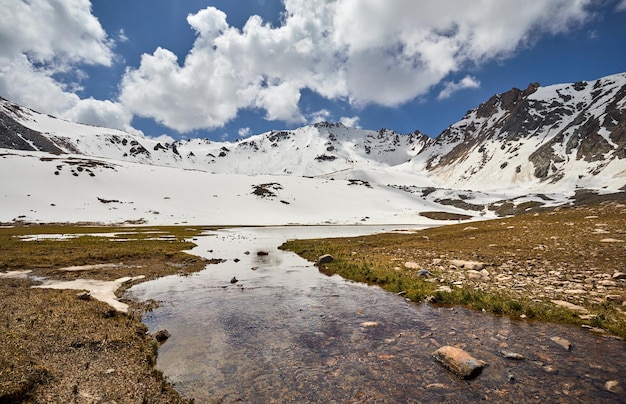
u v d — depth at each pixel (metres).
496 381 8.46
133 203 137.12
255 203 163.00
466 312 14.38
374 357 10.05
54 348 9.94
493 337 11.40
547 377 8.60
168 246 42.16
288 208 163.12
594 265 19.94
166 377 8.95
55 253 30.75
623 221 31.08
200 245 47.84
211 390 8.25
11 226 94.19
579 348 10.31
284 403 7.65
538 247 26.45
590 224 32.25
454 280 19.59
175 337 11.98
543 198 184.50
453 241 36.19
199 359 10.07
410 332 12.08
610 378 8.47
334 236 67.19
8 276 21.44
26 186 127.50
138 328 12.66
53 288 18.22
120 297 17.88
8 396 6.92
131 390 8.12
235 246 47.12
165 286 20.77
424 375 8.90
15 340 10.02
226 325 13.20
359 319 13.69
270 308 15.55
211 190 173.88
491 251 27.59
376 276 21.62
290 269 27.00
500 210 182.25
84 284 20.02
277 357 10.15
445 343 10.98
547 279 18.47
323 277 23.39
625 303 13.73
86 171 154.50
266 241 56.56
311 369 9.33
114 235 63.00
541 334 11.56
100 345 10.62
